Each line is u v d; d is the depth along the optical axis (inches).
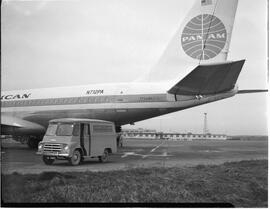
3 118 859.4
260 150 819.4
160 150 832.9
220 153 752.3
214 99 696.4
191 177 502.9
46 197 450.3
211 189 475.2
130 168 531.8
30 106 844.6
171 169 530.6
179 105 697.6
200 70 577.3
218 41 686.5
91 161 623.5
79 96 782.5
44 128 848.9
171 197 460.4
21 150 871.7
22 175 488.4
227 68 572.7
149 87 715.4
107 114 748.6
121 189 463.8
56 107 809.5
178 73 715.4
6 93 874.1
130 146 962.1
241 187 478.9
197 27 703.1
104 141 604.4
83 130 567.5
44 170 517.0
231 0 682.2
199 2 703.7
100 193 454.6
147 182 479.8
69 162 557.6
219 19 687.7
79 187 459.2
